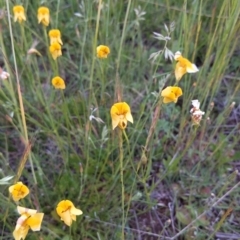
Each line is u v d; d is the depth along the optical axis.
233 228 0.42
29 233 0.40
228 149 0.46
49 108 0.47
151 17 0.59
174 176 0.46
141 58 0.55
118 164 0.42
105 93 0.47
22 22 0.45
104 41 0.52
